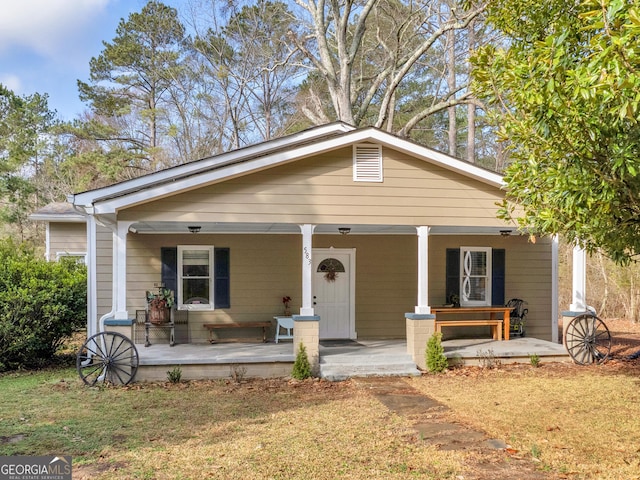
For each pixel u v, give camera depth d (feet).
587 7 15.66
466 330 42.42
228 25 88.43
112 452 18.01
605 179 14.38
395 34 73.82
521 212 33.88
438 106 66.95
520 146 18.52
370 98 71.56
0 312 33.68
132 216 30.37
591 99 13.35
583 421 21.79
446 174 33.53
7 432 20.25
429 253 42.32
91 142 92.12
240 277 39.88
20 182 73.97
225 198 31.17
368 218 32.63
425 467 16.65
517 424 21.38
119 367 29.78
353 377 31.07
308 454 17.84
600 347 41.19
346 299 41.83
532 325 43.24
